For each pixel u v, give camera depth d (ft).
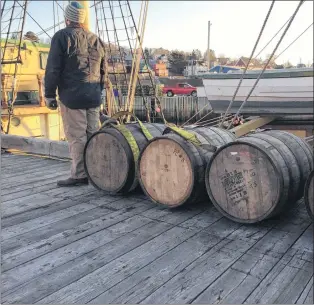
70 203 13.62
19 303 7.50
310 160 12.16
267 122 37.09
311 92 34.22
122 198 14.20
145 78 86.69
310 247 9.97
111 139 14.11
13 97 25.94
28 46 28.35
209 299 7.69
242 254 9.61
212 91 38.19
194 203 13.14
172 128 13.01
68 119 15.29
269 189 10.87
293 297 7.75
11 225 11.48
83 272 8.71
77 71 14.62
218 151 11.61
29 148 22.58
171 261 9.24
